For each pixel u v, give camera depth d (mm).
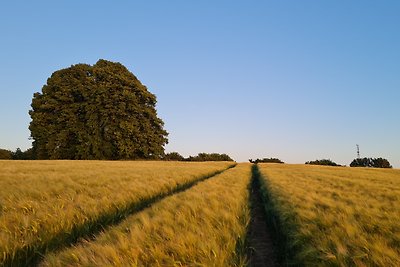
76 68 57750
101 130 52688
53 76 57156
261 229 9406
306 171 31766
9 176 15562
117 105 52781
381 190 13531
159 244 5414
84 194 10570
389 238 5656
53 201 9039
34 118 53000
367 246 5148
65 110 52719
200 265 4699
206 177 23094
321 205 9164
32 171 20188
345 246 5113
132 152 52344
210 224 6824
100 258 4703
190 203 8883
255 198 15555
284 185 14961
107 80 54688
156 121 55812
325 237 5715
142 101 57531
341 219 7023
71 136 53625
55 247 6340
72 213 7691
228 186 14484
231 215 7684
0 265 5410
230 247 5543
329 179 19766
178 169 25844
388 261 4492
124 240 5492
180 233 5938
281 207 8516
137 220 7219
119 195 10305
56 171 20344
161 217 7258
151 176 17672
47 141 52250
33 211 7750
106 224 8102
